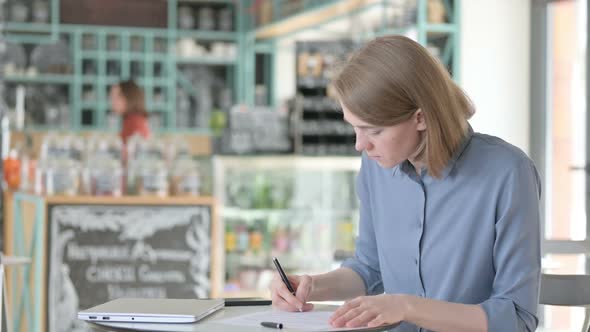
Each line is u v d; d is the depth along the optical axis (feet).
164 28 33.65
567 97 20.58
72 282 15.93
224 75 34.53
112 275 16.06
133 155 17.19
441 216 7.70
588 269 13.34
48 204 15.87
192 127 33.94
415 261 7.88
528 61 21.77
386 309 6.79
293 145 22.20
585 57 19.30
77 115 32.40
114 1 33.14
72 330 15.90
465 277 7.63
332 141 22.81
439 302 7.01
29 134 30.60
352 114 7.11
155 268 16.21
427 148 7.30
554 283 8.91
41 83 32.35
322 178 21.07
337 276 8.39
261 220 20.66
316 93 22.99
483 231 7.51
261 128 21.90
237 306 7.85
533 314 7.35
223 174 20.45
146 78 33.35
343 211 21.08
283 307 7.63
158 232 16.24
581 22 19.93
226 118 31.71
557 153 20.98
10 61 31.94
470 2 22.20
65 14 32.71
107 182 16.46
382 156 7.26
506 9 21.97
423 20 22.30
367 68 7.06
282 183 20.85
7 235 20.56
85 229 15.99
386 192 8.11
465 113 7.61
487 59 22.06
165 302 7.60
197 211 16.40
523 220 7.38
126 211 16.12
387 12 24.07
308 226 20.88
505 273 7.38
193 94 34.14
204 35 33.91
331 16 27.02
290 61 33.50
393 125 7.08
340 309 6.82
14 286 18.81
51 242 15.87
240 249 20.38
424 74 7.12
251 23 33.09
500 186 7.41
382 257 8.26
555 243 10.98
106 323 6.88
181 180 16.83
